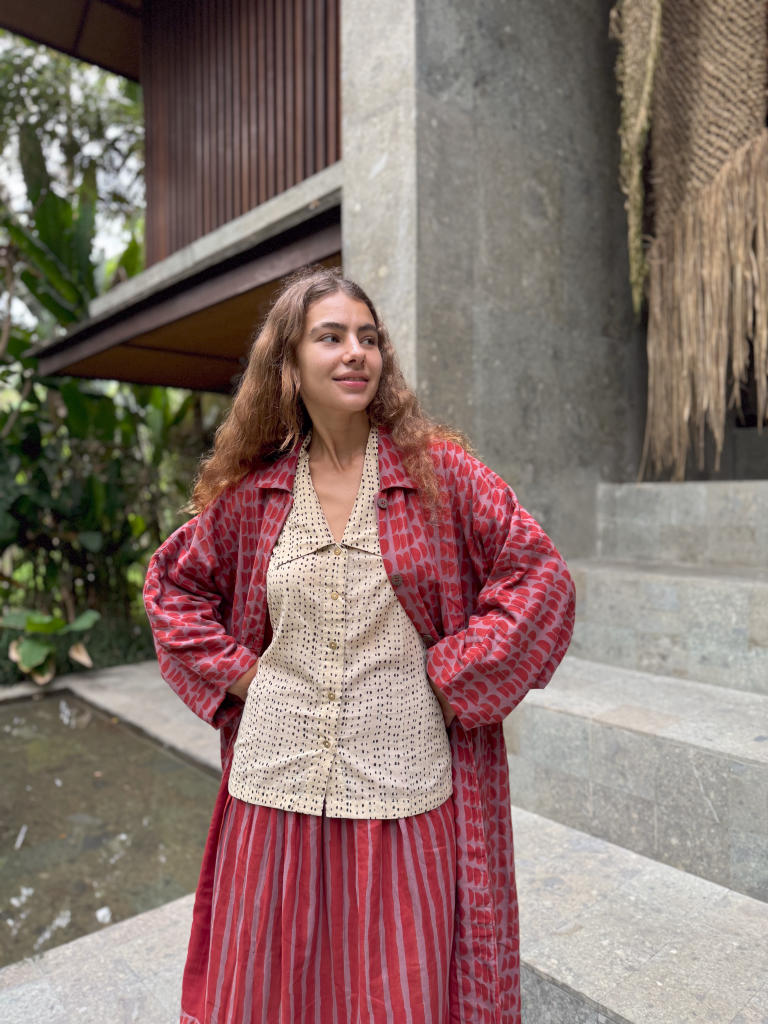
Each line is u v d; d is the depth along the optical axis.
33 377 5.90
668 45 3.23
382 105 2.88
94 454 6.22
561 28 3.42
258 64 4.22
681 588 2.72
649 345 3.36
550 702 2.44
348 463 1.23
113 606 6.34
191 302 3.84
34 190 5.86
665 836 2.10
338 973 1.15
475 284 3.01
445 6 2.89
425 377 2.81
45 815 3.20
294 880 1.15
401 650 1.17
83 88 7.44
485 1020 1.17
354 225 3.00
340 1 3.40
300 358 1.19
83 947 1.96
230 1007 1.15
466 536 1.22
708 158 3.11
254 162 4.25
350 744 1.14
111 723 4.50
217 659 1.24
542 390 3.32
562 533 3.43
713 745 2.02
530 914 1.82
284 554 1.19
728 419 4.14
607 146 3.67
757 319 2.92
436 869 1.15
